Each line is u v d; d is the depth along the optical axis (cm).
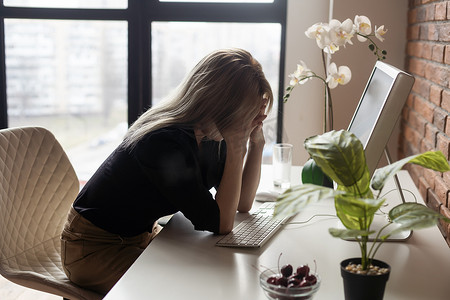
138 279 129
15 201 193
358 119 186
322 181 202
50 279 179
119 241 175
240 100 164
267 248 151
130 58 342
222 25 334
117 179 171
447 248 149
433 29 219
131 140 168
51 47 353
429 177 218
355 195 106
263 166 263
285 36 327
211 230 161
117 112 359
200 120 165
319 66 316
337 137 111
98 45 349
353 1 289
